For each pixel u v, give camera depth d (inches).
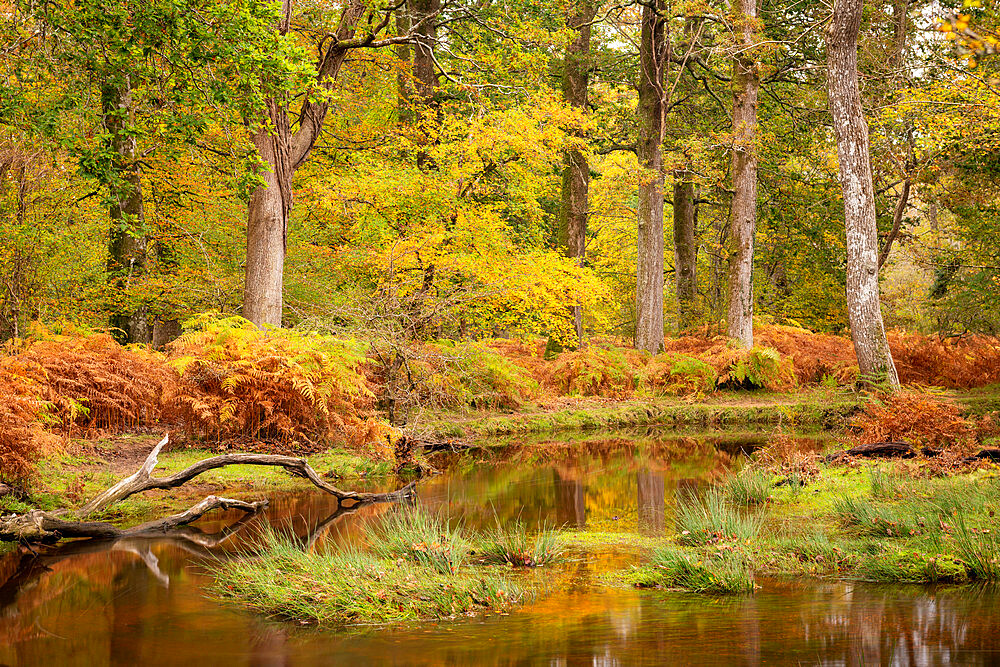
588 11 844.6
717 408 673.6
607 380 758.5
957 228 1022.4
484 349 633.0
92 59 396.2
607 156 1263.5
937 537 229.3
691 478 396.8
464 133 649.0
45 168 544.4
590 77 956.6
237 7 394.9
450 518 307.9
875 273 654.5
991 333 992.2
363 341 480.4
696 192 1172.5
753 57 802.2
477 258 614.2
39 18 391.9
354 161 703.1
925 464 338.0
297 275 619.5
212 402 416.5
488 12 653.3
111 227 577.9
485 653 162.6
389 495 347.6
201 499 335.3
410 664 157.5
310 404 438.6
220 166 607.8
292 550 237.9
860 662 145.0
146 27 375.2
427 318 560.1
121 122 546.3
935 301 1039.0
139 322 614.5
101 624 189.3
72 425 390.9
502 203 700.7
